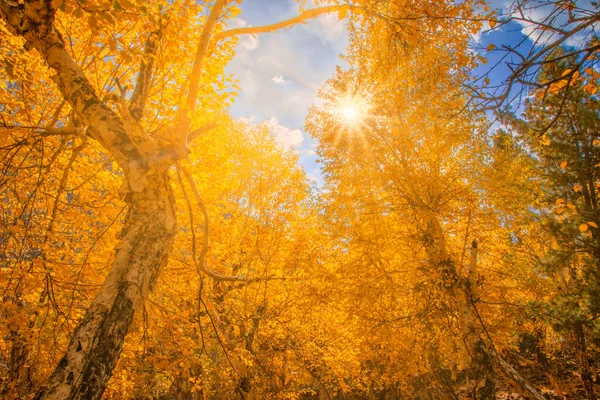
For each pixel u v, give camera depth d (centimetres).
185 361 520
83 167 524
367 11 391
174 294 588
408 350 989
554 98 956
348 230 915
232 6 378
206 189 664
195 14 396
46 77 483
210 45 391
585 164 980
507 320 861
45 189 451
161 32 384
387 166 889
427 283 833
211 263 693
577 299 838
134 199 296
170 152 313
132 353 527
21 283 389
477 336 741
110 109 318
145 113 484
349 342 1123
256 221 912
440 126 815
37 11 277
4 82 426
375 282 879
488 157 827
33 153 449
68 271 444
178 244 667
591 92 321
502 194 842
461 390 1162
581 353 1095
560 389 1172
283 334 948
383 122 901
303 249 948
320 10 372
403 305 959
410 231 906
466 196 836
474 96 327
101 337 232
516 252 990
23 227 378
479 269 891
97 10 258
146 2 373
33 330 408
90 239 523
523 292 920
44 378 473
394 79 804
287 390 993
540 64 268
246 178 972
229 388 870
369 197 908
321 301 886
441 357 1039
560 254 872
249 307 862
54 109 532
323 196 962
